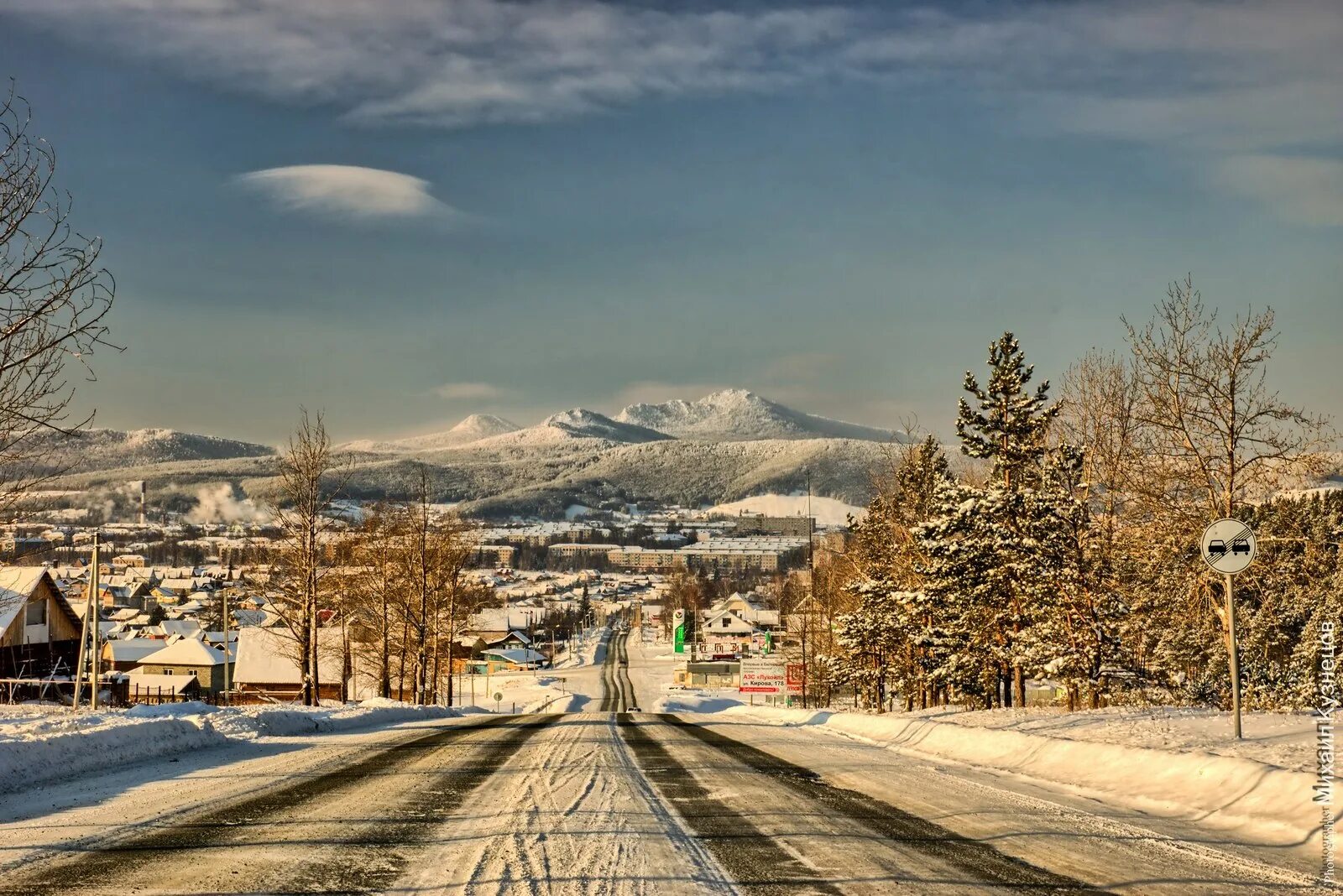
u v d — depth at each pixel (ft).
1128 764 44.42
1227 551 48.70
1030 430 114.32
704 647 579.07
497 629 572.10
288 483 124.77
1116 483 109.50
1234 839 31.19
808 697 258.37
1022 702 113.70
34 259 42.96
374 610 164.66
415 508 164.66
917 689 151.43
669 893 22.94
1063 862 27.07
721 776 47.52
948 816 34.99
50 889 22.03
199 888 22.41
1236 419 88.33
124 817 31.86
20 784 38.93
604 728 90.63
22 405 43.42
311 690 123.03
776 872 25.45
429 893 22.50
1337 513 97.60
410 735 75.41
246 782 41.68
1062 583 100.37
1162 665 100.53
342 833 29.68
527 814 33.99
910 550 149.28
